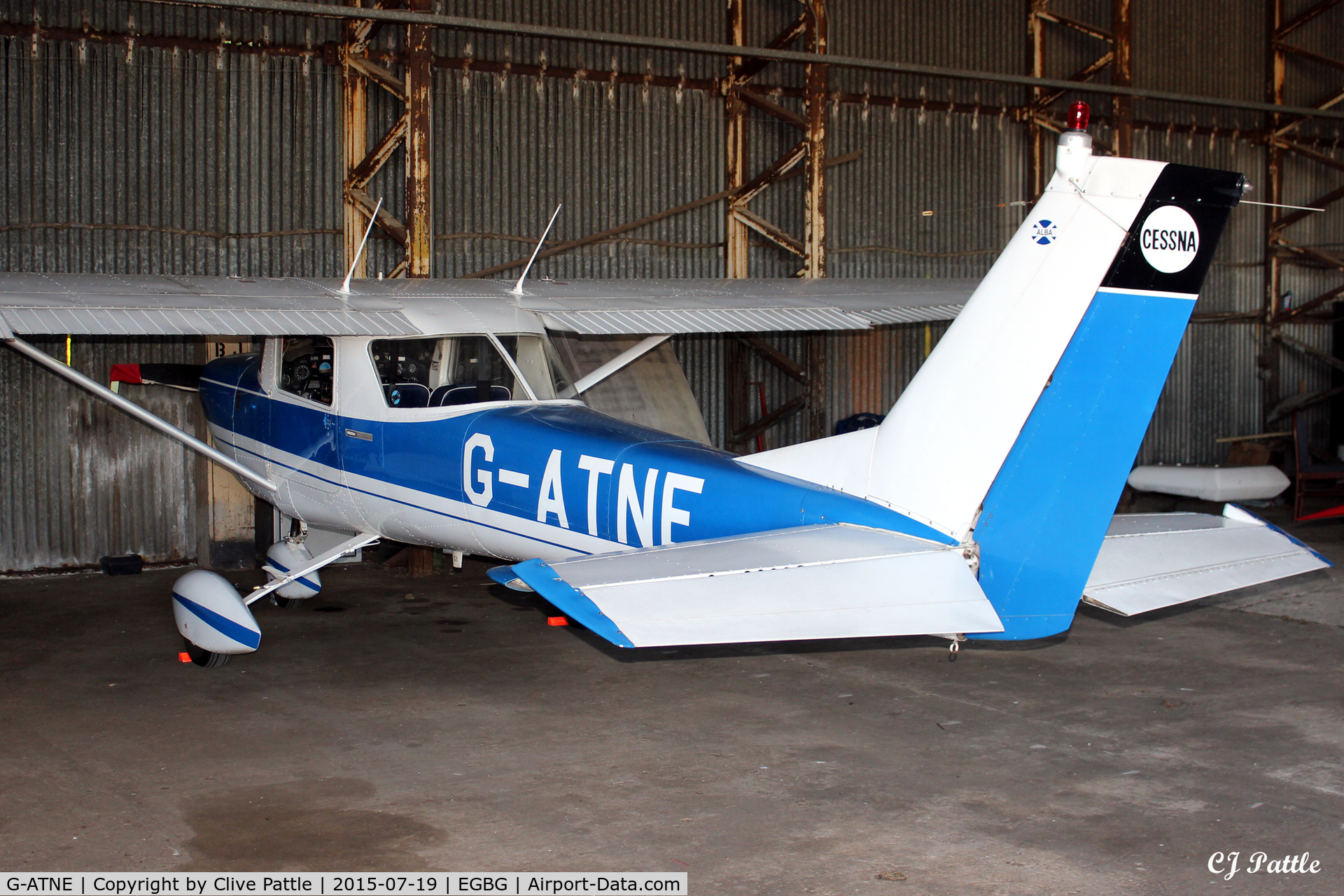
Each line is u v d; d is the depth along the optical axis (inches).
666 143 454.3
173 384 333.7
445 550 279.0
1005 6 522.0
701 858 163.3
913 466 189.3
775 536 184.1
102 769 199.2
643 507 219.0
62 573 374.9
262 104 387.9
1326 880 155.8
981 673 263.0
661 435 237.9
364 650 285.4
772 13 466.3
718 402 473.7
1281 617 319.6
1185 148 585.6
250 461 305.3
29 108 357.4
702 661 274.7
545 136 430.9
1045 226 178.5
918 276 514.3
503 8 418.6
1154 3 562.6
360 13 346.0
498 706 238.7
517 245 429.7
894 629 151.3
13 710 233.8
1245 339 614.5
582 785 192.5
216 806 182.1
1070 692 247.8
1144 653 281.4
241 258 389.1
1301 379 626.8
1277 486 502.3
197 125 379.6
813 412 478.6
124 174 370.9
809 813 180.2
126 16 367.2
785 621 148.3
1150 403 179.5
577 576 155.3
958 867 160.2
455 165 416.8
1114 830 172.9
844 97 487.8
